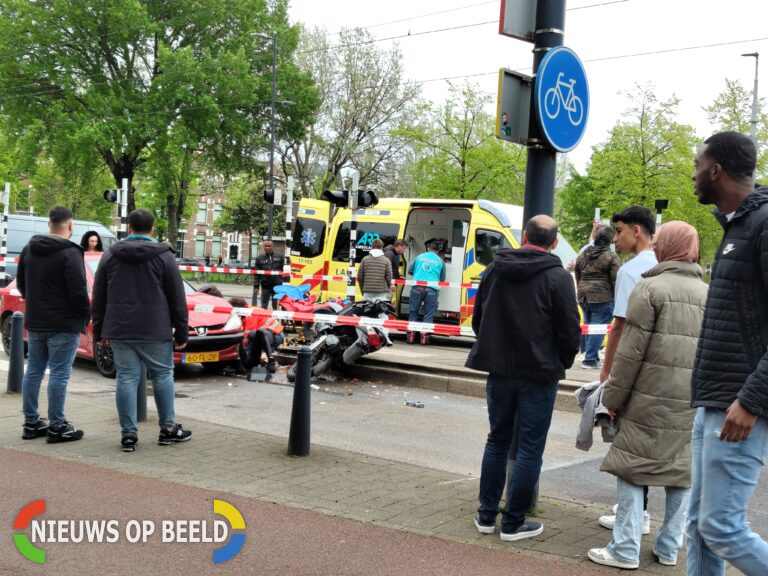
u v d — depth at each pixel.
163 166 34.47
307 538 4.55
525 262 4.53
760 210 3.06
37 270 6.52
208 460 6.25
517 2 5.33
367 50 40.25
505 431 4.70
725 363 3.10
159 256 6.46
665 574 4.20
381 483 5.78
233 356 10.84
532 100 5.25
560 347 4.54
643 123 30.42
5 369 10.57
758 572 3.09
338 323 10.66
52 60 34.12
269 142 37.97
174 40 36.22
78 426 7.32
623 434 4.25
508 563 4.26
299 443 6.48
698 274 4.28
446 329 10.11
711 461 3.15
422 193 35.00
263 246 18.84
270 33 37.91
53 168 42.78
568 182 54.16
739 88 31.62
